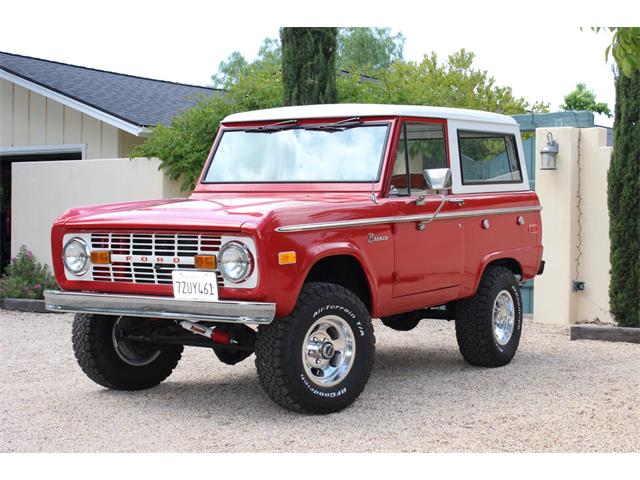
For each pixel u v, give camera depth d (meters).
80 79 17.33
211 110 12.22
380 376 7.64
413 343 9.53
